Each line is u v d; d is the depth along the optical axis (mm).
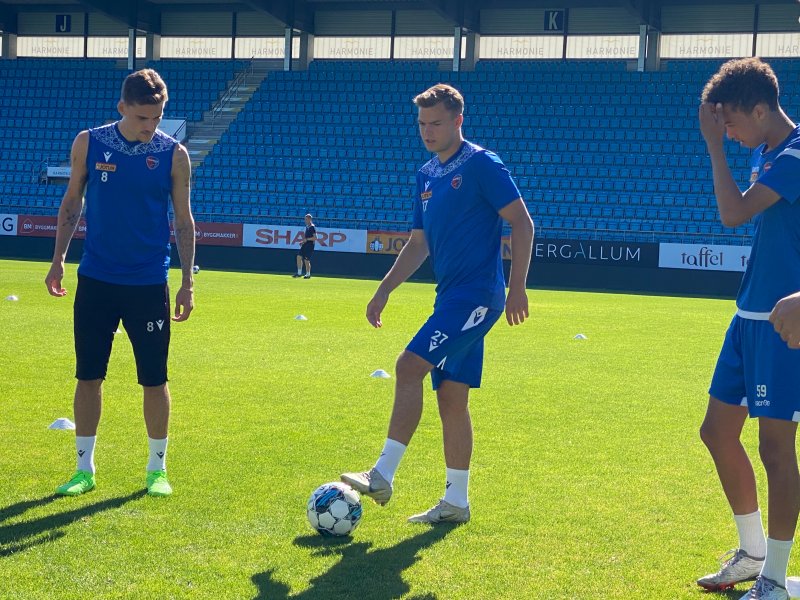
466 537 4461
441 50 35125
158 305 5051
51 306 14906
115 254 5027
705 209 28906
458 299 4594
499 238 4758
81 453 5090
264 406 7582
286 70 35375
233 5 36469
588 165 30875
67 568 3891
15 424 6586
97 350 5047
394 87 34375
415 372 4492
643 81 32469
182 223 5242
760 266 3707
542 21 33969
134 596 3605
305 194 32031
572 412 7703
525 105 32812
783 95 30359
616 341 13000
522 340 12836
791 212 3602
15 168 33719
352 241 29172
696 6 32562
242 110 34625
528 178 30750
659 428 7129
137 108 4910
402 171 32438
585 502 5094
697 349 12281
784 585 3682
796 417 3598
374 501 4742
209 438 6379
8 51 38188
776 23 31922
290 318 14781
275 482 5301
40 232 30562
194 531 4418
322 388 8508
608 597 3736
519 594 3740
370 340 12211
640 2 30938
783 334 3084
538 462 5973
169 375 9031
